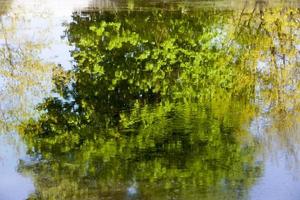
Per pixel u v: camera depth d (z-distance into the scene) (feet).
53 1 143.74
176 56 79.30
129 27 103.24
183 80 71.51
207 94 66.33
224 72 73.97
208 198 39.17
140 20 111.86
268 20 108.99
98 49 85.15
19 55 82.43
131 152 48.80
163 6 133.49
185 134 53.21
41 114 60.03
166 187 41.14
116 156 47.88
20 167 45.70
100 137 52.90
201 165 45.24
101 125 56.49
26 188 41.60
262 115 58.75
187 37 90.38
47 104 62.95
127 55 81.25
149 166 45.39
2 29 101.76
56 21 112.47
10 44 88.33
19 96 65.51
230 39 92.84
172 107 61.93
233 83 70.18
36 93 67.15
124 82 70.08
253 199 38.88
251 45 90.58
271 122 56.18
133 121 57.41
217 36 93.20
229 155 47.42
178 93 66.85
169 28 100.73
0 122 57.77
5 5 134.31
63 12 125.70
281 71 76.48
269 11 121.49
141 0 145.69
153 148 49.49
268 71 76.59
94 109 61.26
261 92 67.67
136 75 72.90
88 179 42.93
